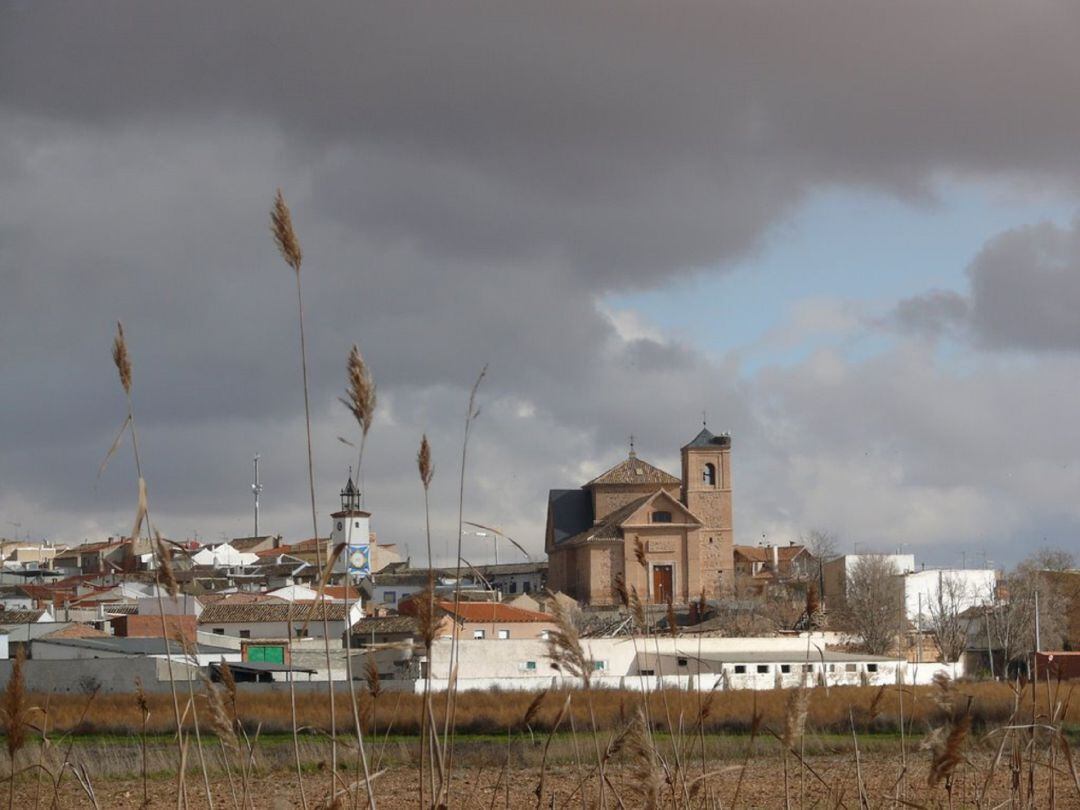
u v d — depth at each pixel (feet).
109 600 398.21
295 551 651.25
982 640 299.58
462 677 245.04
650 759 30.22
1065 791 74.23
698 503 508.94
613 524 501.15
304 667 259.60
